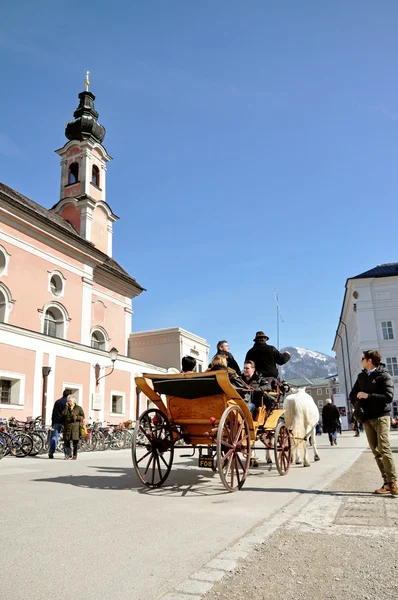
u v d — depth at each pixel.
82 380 25.78
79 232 36.53
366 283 47.75
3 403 20.84
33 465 11.62
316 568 3.41
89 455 15.83
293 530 4.45
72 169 39.16
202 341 43.69
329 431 20.48
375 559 3.57
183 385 7.17
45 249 28.12
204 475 8.94
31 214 26.33
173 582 3.19
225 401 7.17
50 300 28.05
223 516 5.11
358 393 6.58
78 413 14.43
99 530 4.53
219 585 3.12
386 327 46.84
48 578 3.27
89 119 39.28
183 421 7.56
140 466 10.95
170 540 4.17
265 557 3.67
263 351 9.88
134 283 37.72
